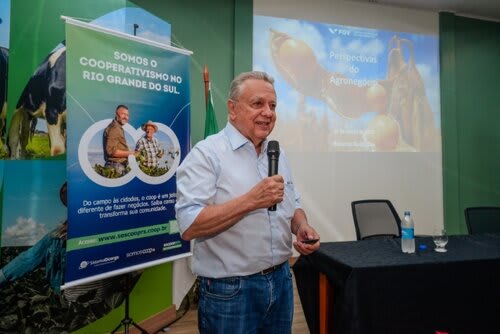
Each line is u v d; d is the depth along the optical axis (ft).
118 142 6.07
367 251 6.40
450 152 14.51
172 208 6.97
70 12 6.40
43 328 6.15
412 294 5.53
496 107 15.39
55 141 6.24
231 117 3.59
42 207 6.13
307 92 12.94
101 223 5.82
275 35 12.64
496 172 15.35
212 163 3.26
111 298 6.87
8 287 5.90
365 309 5.30
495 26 15.40
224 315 3.28
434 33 14.52
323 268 6.14
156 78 6.68
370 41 13.70
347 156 13.37
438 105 14.52
